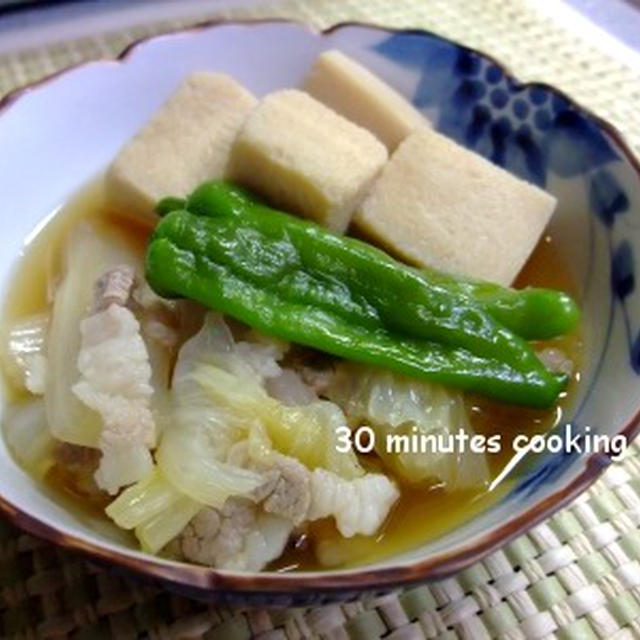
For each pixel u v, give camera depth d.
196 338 0.23
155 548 0.21
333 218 0.26
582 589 0.22
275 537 0.21
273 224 0.24
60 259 0.27
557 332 0.24
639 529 0.23
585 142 0.26
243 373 0.23
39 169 0.28
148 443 0.22
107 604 0.21
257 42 0.31
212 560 0.21
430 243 0.26
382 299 0.24
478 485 0.23
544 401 0.23
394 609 0.21
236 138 0.26
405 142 0.27
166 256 0.23
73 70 0.29
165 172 0.27
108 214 0.28
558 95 0.27
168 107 0.28
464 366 0.23
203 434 0.22
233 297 0.23
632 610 0.21
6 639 0.21
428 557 0.18
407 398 0.23
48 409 0.23
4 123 0.27
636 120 0.32
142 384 0.22
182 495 0.21
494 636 0.21
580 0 0.38
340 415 0.23
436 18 0.37
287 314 0.23
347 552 0.22
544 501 0.19
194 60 0.30
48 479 0.22
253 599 0.18
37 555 0.22
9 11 0.37
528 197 0.26
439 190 0.26
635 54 0.35
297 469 0.21
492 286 0.25
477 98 0.29
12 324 0.26
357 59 0.31
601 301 0.25
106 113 0.29
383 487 0.22
